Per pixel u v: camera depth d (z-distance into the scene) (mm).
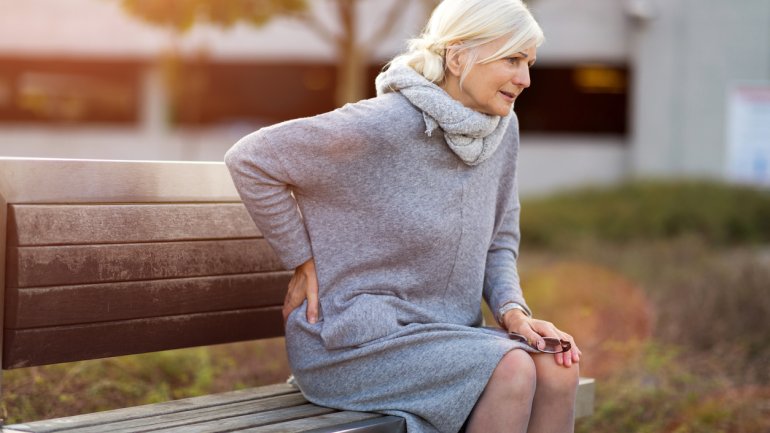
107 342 2818
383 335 2760
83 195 2756
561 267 9477
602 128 17844
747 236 13984
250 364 4785
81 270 2742
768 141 16609
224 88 19125
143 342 2904
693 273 7918
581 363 5449
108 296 2807
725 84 16859
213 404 2852
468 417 2693
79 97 19578
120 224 2830
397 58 2939
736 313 6578
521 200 15609
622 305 7000
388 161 2762
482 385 2621
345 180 2770
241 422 2617
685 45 17031
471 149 2795
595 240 11555
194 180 3020
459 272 2895
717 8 16844
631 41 17375
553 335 2775
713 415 4621
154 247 2912
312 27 8633
